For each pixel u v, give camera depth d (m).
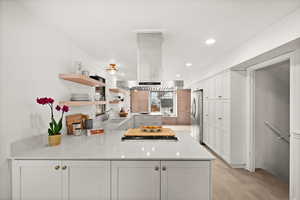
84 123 3.02
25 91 1.79
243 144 3.45
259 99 3.34
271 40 2.19
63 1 1.64
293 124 2.19
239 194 2.50
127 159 1.58
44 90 2.11
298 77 2.11
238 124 3.43
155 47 2.43
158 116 5.54
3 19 1.53
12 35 1.62
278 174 3.46
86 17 1.97
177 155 1.63
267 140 3.39
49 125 2.21
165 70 5.42
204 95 5.17
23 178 1.61
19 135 1.71
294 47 2.10
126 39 2.68
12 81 1.63
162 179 1.59
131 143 2.09
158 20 2.04
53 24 2.15
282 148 3.46
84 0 1.62
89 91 3.61
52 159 1.60
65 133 2.64
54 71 2.32
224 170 3.36
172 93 8.92
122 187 1.60
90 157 1.59
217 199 2.37
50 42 2.21
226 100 3.60
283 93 3.38
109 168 1.60
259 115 3.34
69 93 2.77
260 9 1.80
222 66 3.68
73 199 1.61
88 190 1.60
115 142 2.15
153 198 1.60
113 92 5.72
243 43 2.84
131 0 1.62
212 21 2.07
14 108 1.65
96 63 4.12
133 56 3.67
